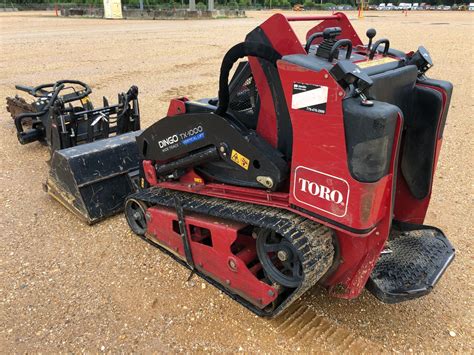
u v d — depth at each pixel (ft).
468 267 11.53
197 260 10.89
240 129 9.31
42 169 18.17
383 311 10.02
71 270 11.62
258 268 9.86
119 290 10.83
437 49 48.44
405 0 277.03
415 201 10.43
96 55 45.27
